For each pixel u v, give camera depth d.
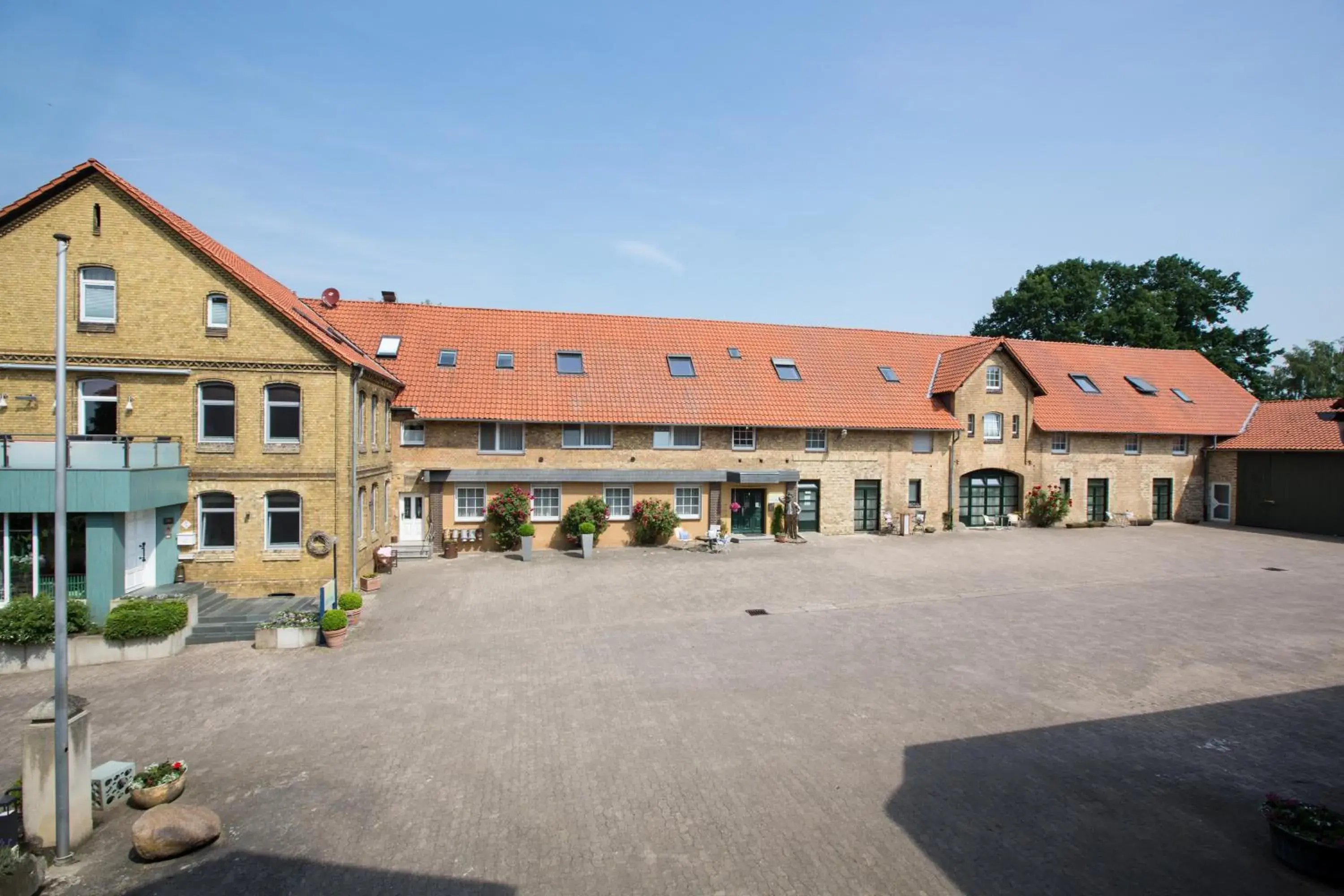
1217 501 34.38
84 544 15.33
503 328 28.75
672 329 31.11
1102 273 50.53
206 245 19.30
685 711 11.52
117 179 17.53
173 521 17.84
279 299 20.91
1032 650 14.56
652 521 25.86
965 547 26.69
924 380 32.06
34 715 7.97
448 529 24.97
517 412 25.25
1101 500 33.22
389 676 13.18
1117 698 12.02
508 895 7.05
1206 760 9.85
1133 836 8.01
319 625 15.05
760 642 15.07
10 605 14.05
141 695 12.32
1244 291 48.22
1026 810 8.56
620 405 26.48
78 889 7.26
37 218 17.44
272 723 11.14
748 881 7.21
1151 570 22.72
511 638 15.41
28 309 17.36
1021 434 31.61
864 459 29.36
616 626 16.33
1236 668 13.52
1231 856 7.65
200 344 18.06
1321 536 29.88
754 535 28.00
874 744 10.32
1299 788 9.10
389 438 24.23
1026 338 50.97
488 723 11.09
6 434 14.79
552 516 25.92
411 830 8.18
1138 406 33.88
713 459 27.50
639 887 7.14
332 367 18.64
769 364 30.47
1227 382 36.72
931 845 7.84
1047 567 23.03
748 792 8.98
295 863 7.59
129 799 9.04
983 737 10.56
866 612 17.47
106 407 17.94
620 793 8.97
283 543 18.73
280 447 18.47
